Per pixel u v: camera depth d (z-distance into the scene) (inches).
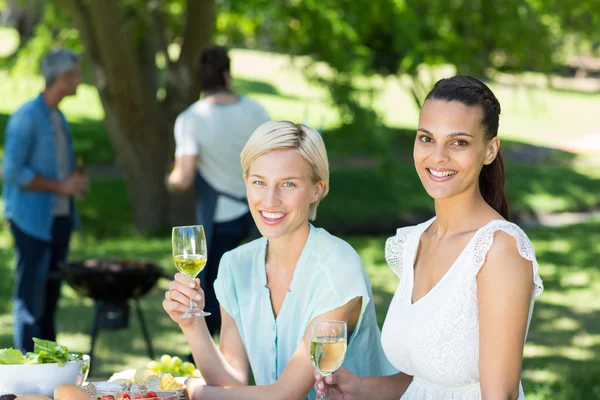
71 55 255.9
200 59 245.1
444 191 113.7
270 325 133.6
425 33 616.7
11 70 730.8
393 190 725.9
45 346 119.5
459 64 625.0
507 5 606.5
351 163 833.5
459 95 112.2
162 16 539.8
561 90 1640.0
